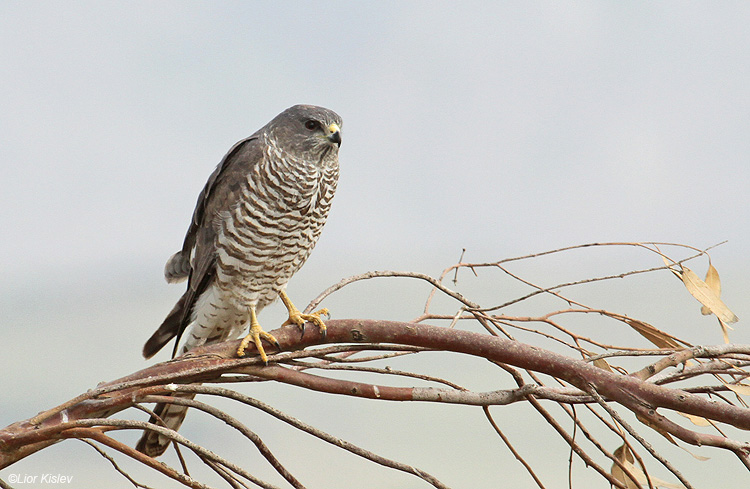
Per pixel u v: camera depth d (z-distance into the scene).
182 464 4.94
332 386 4.88
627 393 4.45
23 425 4.30
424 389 4.82
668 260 5.85
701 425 5.22
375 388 4.82
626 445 5.27
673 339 5.70
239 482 4.24
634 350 5.00
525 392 4.61
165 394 5.27
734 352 4.65
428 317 5.85
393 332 5.06
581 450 5.09
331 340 5.32
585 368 4.57
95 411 4.66
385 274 6.13
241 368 4.93
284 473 4.20
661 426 4.41
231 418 4.27
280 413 4.29
